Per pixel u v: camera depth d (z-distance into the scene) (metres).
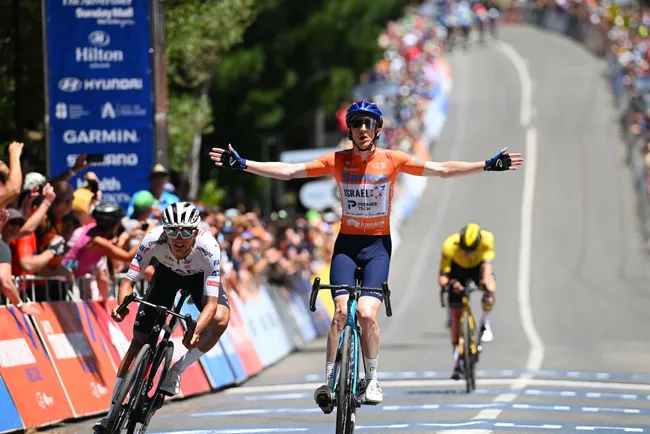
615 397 31.81
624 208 113.19
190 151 68.12
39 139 49.03
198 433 25.56
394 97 136.62
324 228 75.69
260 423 27.31
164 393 21.53
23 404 25.48
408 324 63.78
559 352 46.62
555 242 100.88
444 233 106.94
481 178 126.62
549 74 180.25
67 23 39.47
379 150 22.61
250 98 115.62
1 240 25.42
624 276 86.81
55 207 30.61
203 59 61.09
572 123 149.88
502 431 24.86
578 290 79.88
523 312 68.06
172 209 21.17
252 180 118.00
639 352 46.41
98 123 39.56
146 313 21.97
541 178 125.50
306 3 127.12
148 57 39.53
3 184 27.70
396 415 28.31
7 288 25.23
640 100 136.00
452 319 34.94
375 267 22.25
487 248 35.44
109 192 39.59
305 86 130.25
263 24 121.50
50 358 27.53
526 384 35.41
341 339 21.36
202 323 21.38
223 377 37.06
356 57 141.75
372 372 22.08
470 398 31.83
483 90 172.12
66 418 27.27
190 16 57.62
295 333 55.56
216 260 21.81
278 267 55.72
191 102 62.50
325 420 27.81
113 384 30.34
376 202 22.31
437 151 139.50
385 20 188.12
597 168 128.50
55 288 29.47
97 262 31.34
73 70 39.50
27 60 48.50
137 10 39.47
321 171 22.48
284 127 130.25
